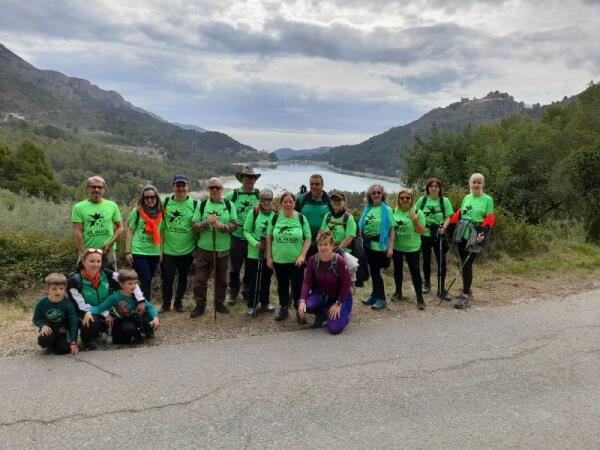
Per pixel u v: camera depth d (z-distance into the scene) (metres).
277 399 3.54
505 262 9.41
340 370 4.11
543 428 3.18
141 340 4.85
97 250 4.66
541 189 16.31
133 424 3.14
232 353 4.50
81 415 3.24
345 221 5.78
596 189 14.52
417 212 6.22
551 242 11.20
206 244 5.81
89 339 4.61
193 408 3.38
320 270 5.25
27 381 3.79
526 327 5.39
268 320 5.70
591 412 3.42
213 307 6.30
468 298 6.43
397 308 6.25
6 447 2.84
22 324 5.36
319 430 3.11
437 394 3.67
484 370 4.15
